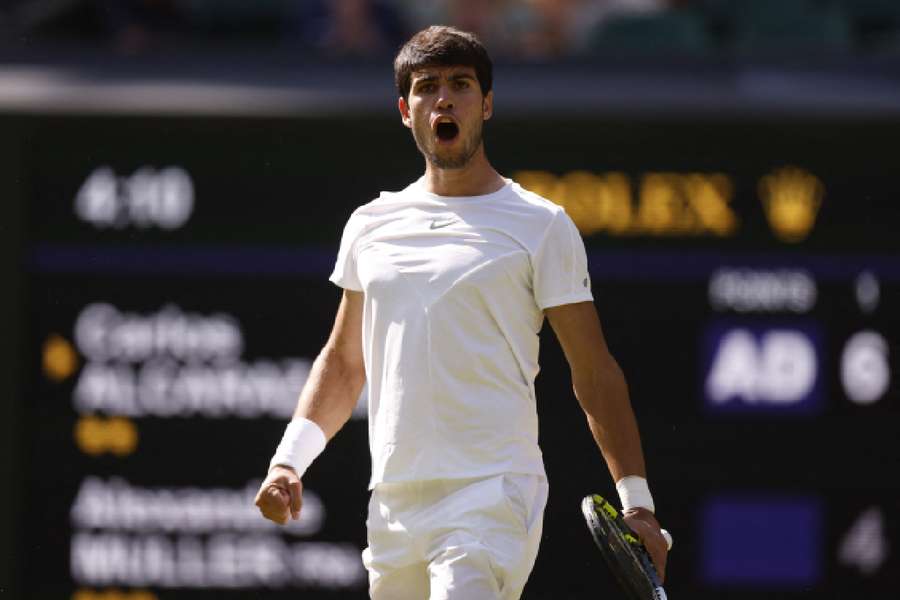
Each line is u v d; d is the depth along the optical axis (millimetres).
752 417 21078
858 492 21094
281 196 21062
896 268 21016
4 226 21078
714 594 21078
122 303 21219
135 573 21328
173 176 21094
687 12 27906
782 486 21078
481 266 11992
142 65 21641
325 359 13031
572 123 20844
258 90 21281
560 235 12164
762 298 21000
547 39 27031
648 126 20859
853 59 21641
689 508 21078
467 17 27094
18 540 21297
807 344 21062
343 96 21219
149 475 21312
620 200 20922
